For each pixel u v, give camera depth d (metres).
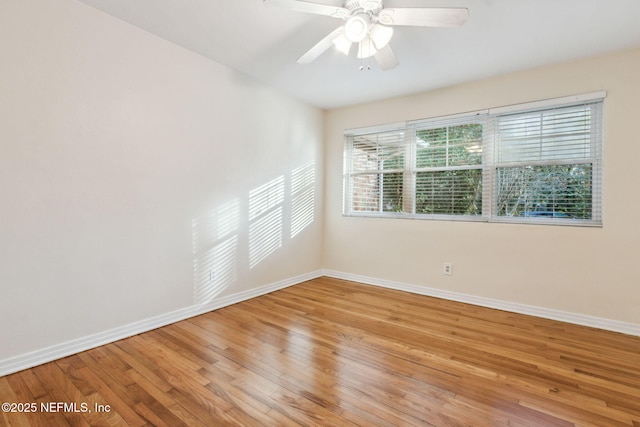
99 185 2.27
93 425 1.47
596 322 2.73
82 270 2.20
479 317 2.94
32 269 1.98
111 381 1.83
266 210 3.61
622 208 2.63
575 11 2.10
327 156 4.47
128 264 2.44
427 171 3.66
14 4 1.88
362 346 2.31
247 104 3.33
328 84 3.48
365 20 1.84
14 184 1.90
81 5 2.14
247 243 3.40
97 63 2.23
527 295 3.04
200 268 2.94
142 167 2.50
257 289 3.54
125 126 2.39
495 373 1.97
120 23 2.34
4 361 1.88
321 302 3.34
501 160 3.19
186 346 2.28
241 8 2.16
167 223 2.68
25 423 1.48
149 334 2.49
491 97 3.21
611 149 2.67
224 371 1.95
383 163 4.00
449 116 3.46
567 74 2.84
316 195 4.38
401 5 2.05
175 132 2.71
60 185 2.08
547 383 1.87
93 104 2.22
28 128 1.94
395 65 2.38
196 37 2.56
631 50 2.59
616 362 2.12
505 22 2.23
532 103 2.99
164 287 2.67
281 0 1.74
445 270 3.51
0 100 1.84
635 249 2.59
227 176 3.16
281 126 3.76
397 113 3.84
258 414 1.56
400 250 3.83
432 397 1.72
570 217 2.88
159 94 2.59
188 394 1.71
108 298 2.33
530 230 3.03
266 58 2.91
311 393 1.74
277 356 2.15
